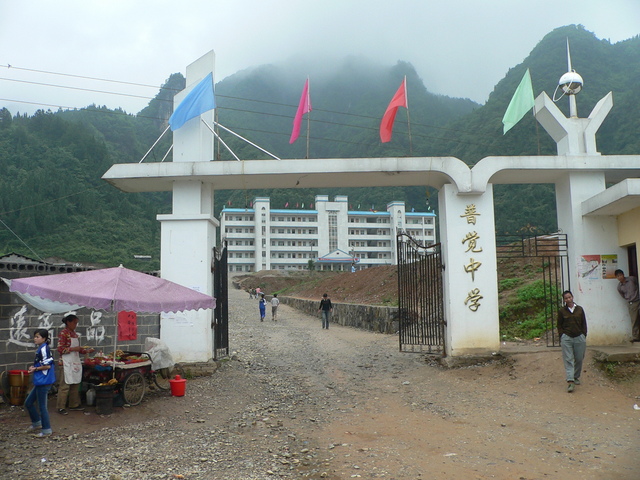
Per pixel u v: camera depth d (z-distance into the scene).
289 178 12.17
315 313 30.95
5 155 72.88
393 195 105.06
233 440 7.10
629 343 11.31
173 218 11.95
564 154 12.28
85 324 10.34
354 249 89.06
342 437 7.16
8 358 9.05
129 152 105.19
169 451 6.63
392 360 13.17
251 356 14.55
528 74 12.77
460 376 10.75
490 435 7.12
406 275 14.02
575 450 6.44
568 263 11.92
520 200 56.62
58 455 6.47
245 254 86.31
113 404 8.73
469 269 11.80
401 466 5.96
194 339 11.60
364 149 119.31
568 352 9.08
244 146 98.12
